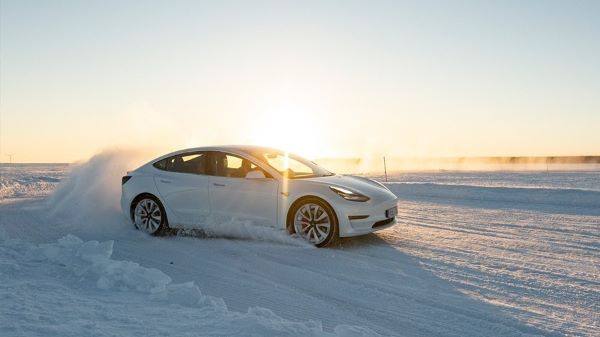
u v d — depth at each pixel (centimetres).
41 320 327
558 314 424
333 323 403
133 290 422
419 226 855
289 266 587
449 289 497
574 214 959
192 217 755
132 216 806
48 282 437
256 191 718
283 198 700
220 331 311
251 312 354
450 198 1286
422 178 3931
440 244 704
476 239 736
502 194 1235
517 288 497
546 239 728
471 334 383
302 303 454
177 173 783
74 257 501
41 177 2708
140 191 792
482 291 489
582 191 1145
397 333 385
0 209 1107
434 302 458
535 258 616
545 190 1201
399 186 1504
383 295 479
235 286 507
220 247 686
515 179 3759
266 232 709
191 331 312
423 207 1118
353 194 684
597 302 453
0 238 721
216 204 740
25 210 1079
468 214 987
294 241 694
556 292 483
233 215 732
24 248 569
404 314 427
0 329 308
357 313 429
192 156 789
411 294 482
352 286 508
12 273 463
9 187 1933
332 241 684
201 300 381
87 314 345
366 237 756
